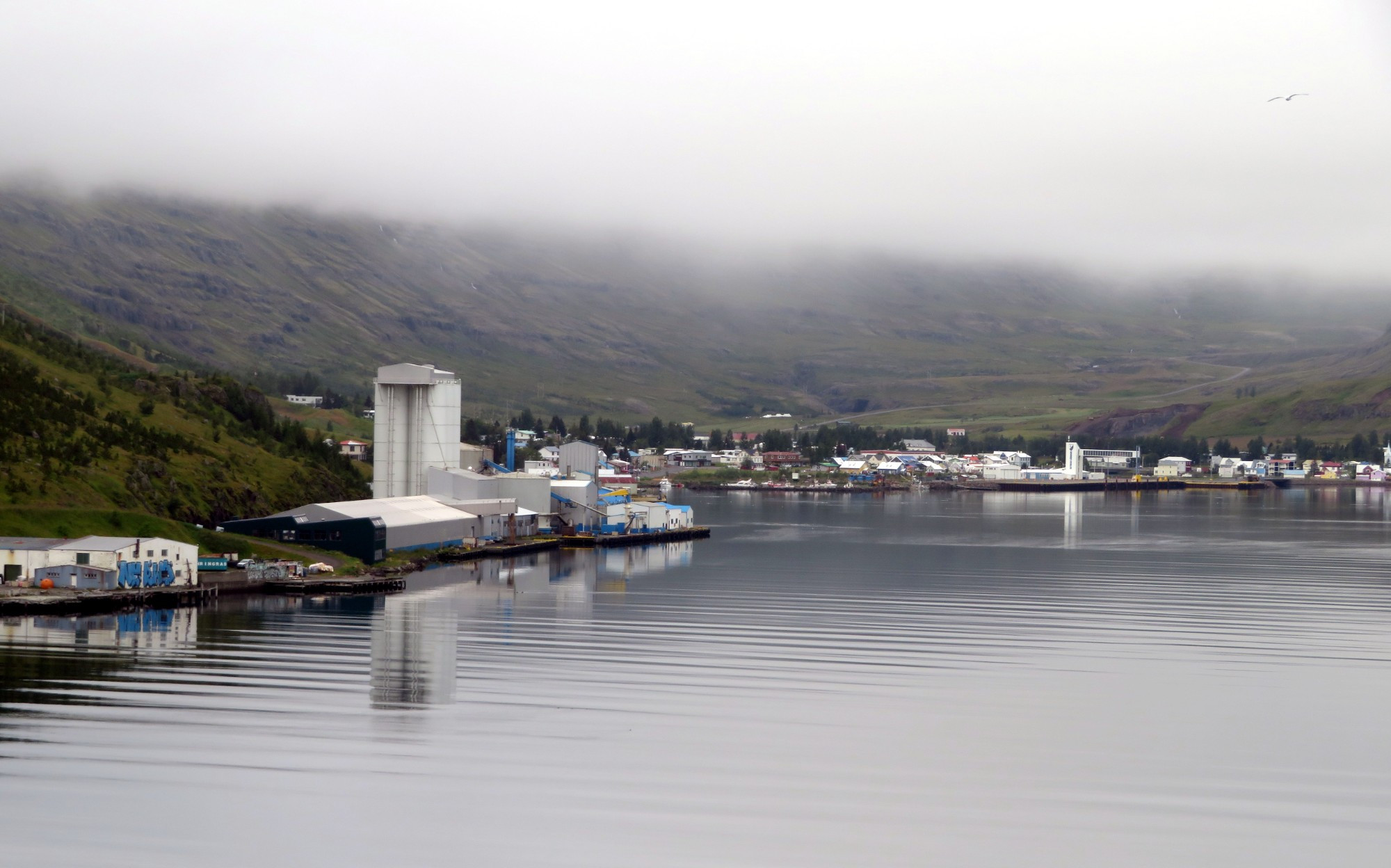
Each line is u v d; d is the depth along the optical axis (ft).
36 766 306.55
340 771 309.42
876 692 395.75
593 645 462.19
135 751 318.65
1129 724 364.38
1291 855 271.28
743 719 360.89
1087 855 270.67
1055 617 550.36
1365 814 295.07
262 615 506.07
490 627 493.36
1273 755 336.90
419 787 300.61
